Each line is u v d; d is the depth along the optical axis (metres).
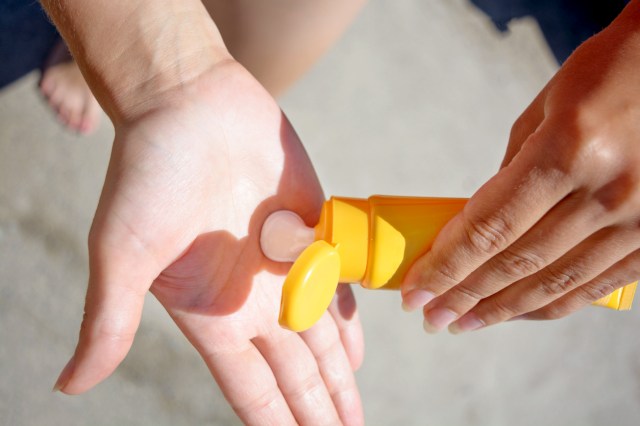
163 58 0.39
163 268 0.38
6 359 0.50
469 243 0.36
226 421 0.52
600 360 0.58
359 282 0.39
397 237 0.38
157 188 0.37
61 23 0.39
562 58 0.64
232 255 0.40
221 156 0.39
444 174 0.58
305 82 0.57
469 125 0.60
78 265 0.52
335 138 0.57
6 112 0.52
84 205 0.53
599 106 0.34
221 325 0.39
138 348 0.51
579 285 0.38
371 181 0.57
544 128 0.35
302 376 0.41
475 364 0.56
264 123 0.41
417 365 0.55
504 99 0.62
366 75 0.59
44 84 0.53
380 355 0.54
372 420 0.54
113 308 0.36
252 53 0.50
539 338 0.57
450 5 0.63
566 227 0.35
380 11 0.60
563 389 0.57
